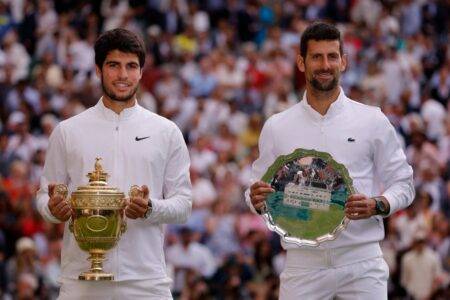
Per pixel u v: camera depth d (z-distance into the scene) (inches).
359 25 1952.5
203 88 1649.9
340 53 628.4
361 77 1768.0
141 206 583.8
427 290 1220.5
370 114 636.1
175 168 618.8
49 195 592.4
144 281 608.1
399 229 1273.4
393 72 1749.5
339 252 627.2
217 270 1214.9
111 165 610.2
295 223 627.2
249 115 1595.7
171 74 1658.5
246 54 1744.6
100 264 596.4
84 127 614.9
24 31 1686.8
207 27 1868.8
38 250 1175.6
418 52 1875.0
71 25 1723.7
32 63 1622.8
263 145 644.7
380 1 1995.6
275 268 1230.9
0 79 1515.7
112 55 603.5
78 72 1620.3
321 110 635.5
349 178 621.0
